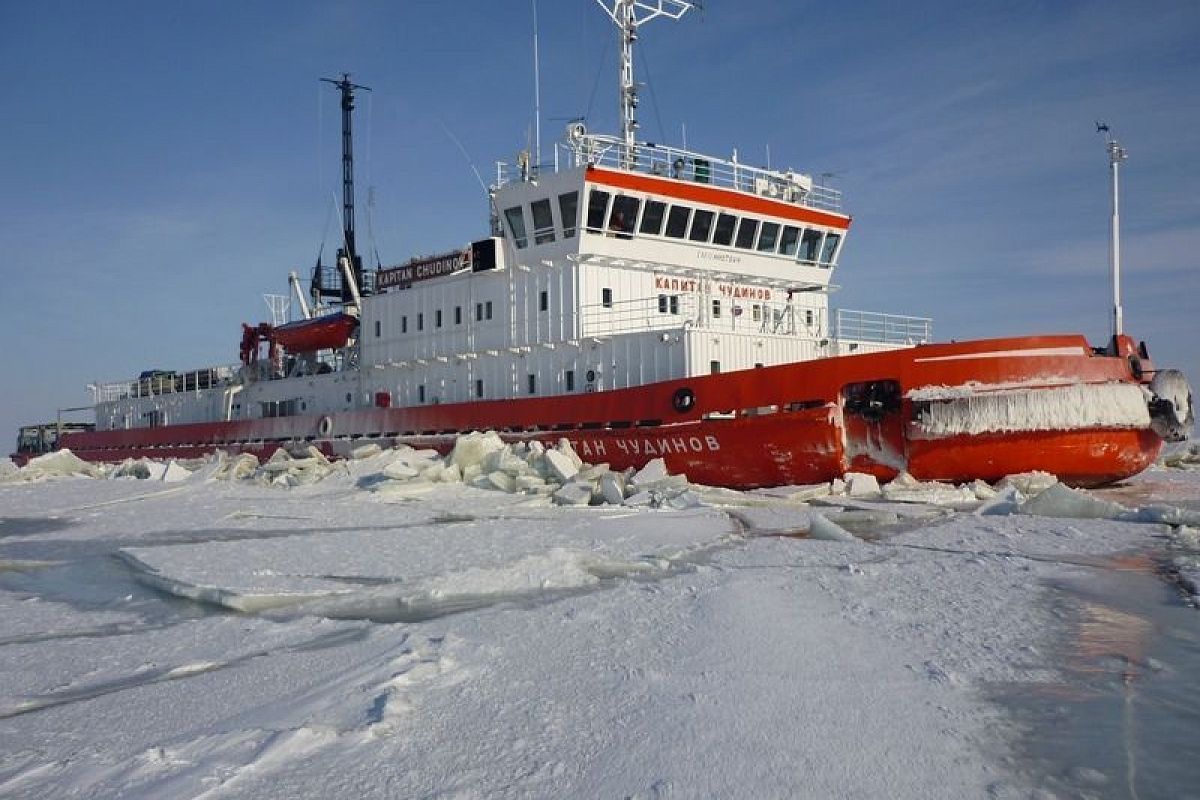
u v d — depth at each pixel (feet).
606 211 75.87
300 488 80.07
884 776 15.74
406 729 18.24
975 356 60.13
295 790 15.25
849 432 63.98
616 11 83.71
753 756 16.55
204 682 22.44
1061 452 59.16
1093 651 23.58
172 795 15.07
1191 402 62.59
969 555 38.65
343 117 133.69
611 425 72.90
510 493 69.51
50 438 169.78
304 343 108.27
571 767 16.12
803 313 86.48
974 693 20.22
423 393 90.94
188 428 122.93
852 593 30.68
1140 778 15.81
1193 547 40.24
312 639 27.30
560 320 77.46
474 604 32.86
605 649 24.21
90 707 20.65
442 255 90.27
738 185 84.89
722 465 67.00
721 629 25.82
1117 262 63.67
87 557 47.78
